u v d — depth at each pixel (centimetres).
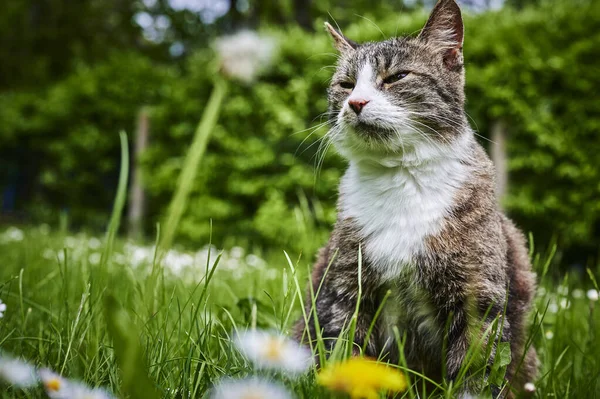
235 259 154
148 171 240
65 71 450
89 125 278
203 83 231
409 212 68
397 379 42
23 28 429
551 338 79
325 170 196
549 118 179
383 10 336
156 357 57
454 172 69
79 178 282
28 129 285
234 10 354
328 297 70
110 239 60
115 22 483
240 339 59
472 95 184
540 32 187
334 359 53
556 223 183
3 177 304
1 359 51
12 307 79
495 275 66
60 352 58
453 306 66
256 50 46
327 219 179
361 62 77
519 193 183
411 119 70
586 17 186
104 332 63
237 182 212
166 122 238
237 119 218
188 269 120
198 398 53
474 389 61
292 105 209
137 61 289
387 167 71
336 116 79
